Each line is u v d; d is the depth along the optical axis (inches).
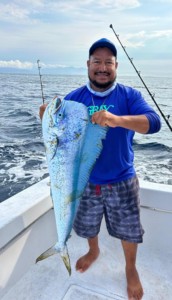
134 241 75.0
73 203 58.6
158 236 90.9
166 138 393.7
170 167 266.2
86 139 56.4
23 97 983.6
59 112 53.8
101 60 67.1
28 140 375.6
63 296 73.9
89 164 58.1
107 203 75.2
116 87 70.8
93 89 70.8
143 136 405.1
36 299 73.2
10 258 74.5
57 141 54.2
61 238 59.7
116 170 71.7
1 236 68.8
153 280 79.4
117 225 75.6
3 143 359.3
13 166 270.5
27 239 80.1
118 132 68.6
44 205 84.0
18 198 83.1
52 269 83.3
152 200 87.3
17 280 78.1
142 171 254.2
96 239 84.2
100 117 54.4
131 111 68.7
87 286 77.2
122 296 74.1
